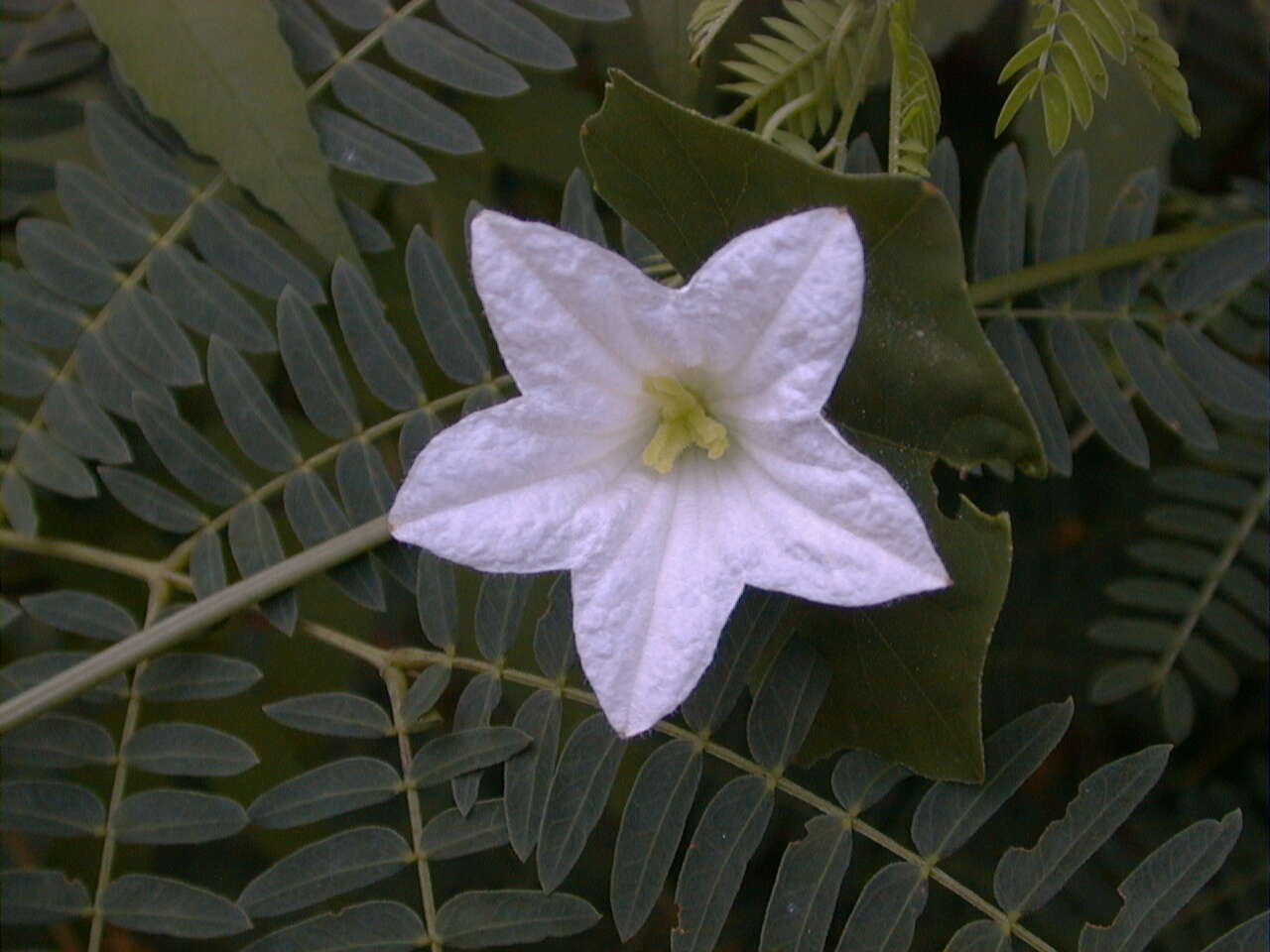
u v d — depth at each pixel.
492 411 0.16
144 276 0.20
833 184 0.16
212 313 0.19
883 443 0.17
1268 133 0.22
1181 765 0.23
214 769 0.19
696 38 0.19
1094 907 0.22
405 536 0.16
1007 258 0.20
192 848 0.23
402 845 0.18
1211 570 0.21
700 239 0.17
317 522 0.19
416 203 0.21
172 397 0.19
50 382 0.20
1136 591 0.21
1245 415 0.20
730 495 0.17
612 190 0.17
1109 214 0.20
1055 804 0.22
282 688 0.22
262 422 0.19
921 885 0.18
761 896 0.23
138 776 0.22
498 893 0.18
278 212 0.19
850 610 0.17
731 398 0.17
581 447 0.17
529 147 0.21
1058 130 0.18
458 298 0.19
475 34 0.20
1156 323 0.20
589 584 0.17
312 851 0.18
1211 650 0.21
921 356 0.16
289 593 0.19
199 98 0.19
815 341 0.16
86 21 0.20
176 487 0.22
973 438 0.16
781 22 0.19
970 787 0.18
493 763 0.18
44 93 0.20
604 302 0.16
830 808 0.18
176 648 0.19
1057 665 0.23
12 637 0.23
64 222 0.21
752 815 0.18
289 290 0.19
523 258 0.16
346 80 0.20
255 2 0.19
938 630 0.17
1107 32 0.18
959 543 0.16
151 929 0.18
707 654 0.17
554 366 0.16
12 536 0.19
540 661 0.18
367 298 0.19
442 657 0.19
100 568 0.22
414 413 0.19
